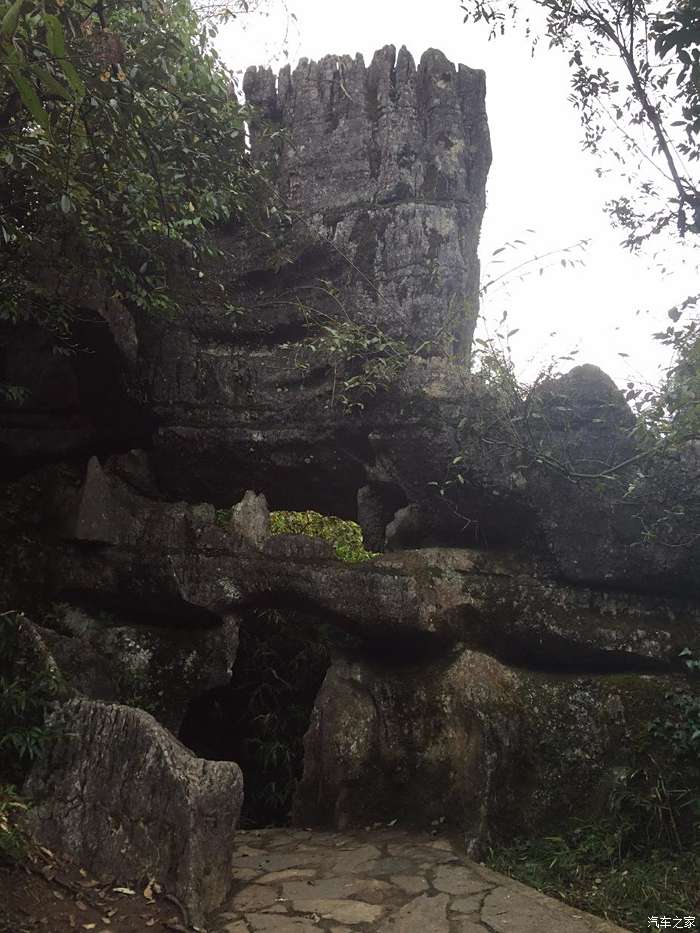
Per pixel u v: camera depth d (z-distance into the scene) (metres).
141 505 6.34
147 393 6.62
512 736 5.32
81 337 6.31
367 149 6.70
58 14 4.56
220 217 6.45
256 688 7.35
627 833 5.01
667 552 5.71
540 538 5.89
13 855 3.95
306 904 4.12
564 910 4.05
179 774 4.10
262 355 6.66
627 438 5.78
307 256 6.63
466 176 6.65
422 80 6.82
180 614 6.09
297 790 5.70
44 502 6.44
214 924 3.91
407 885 4.36
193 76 5.52
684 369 5.62
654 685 5.52
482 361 5.85
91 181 5.38
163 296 5.91
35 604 6.09
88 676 5.79
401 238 6.44
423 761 5.44
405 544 6.26
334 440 6.31
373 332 6.33
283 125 6.98
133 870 4.02
